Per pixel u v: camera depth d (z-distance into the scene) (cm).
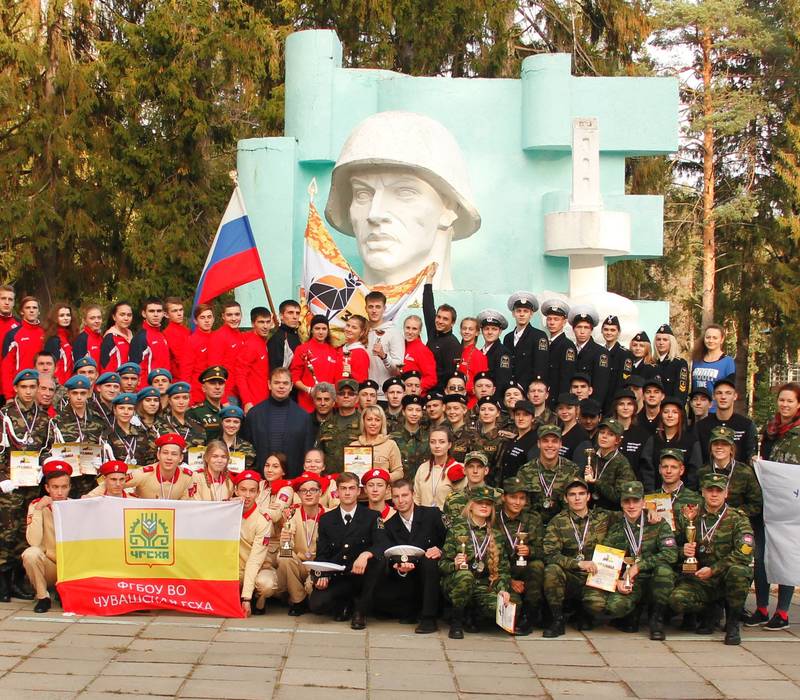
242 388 1225
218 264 1344
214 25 2250
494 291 1808
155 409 1077
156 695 699
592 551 934
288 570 957
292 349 1252
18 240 2259
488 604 909
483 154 1825
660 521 932
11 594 997
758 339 3578
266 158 1794
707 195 3244
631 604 913
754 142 3347
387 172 1550
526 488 958
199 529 939
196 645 828
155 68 2191
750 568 901
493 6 2691
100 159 2214
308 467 999
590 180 1664
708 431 1029
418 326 1245
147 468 1002
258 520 959
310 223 1511
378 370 1270
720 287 3412
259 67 2312
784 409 998
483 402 1066
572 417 1031
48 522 955
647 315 1789
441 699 712
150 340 1220
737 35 3231
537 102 1786
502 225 1819
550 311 1227
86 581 927
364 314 1450
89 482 1049
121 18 2319
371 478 962
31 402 1048
